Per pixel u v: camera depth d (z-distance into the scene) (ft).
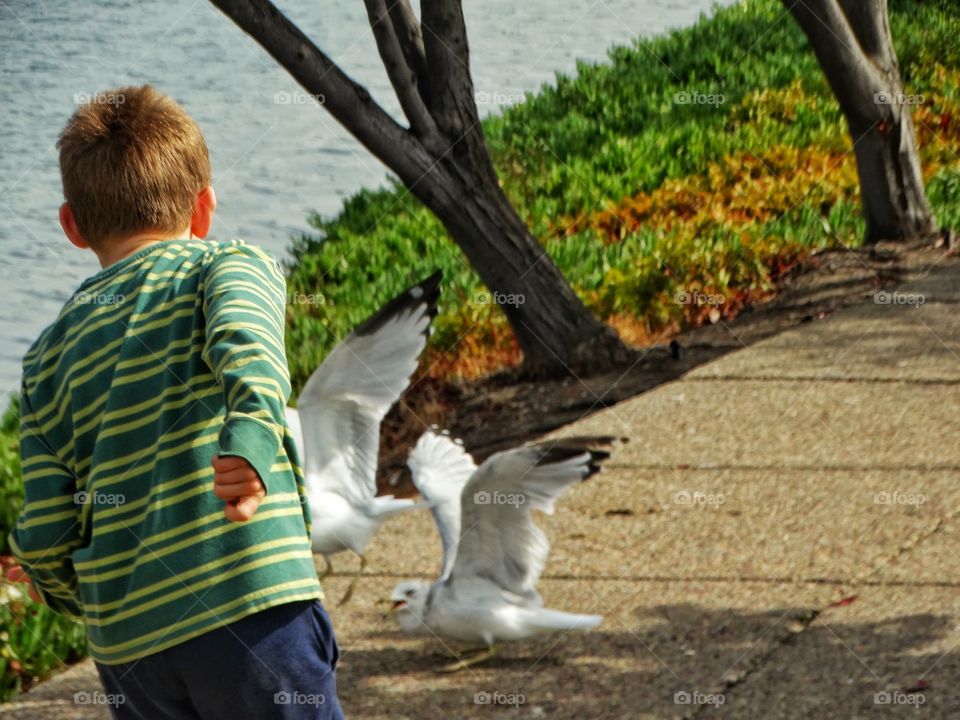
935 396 33.88
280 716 11.22
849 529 26.55
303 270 55.67
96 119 12.54
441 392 42.39
